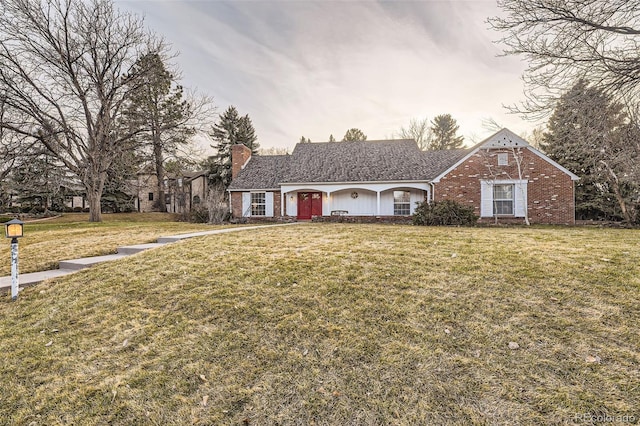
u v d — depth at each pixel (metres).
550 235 8.11
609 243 6.53
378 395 2.48
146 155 20.41
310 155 20.84
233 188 19.81
